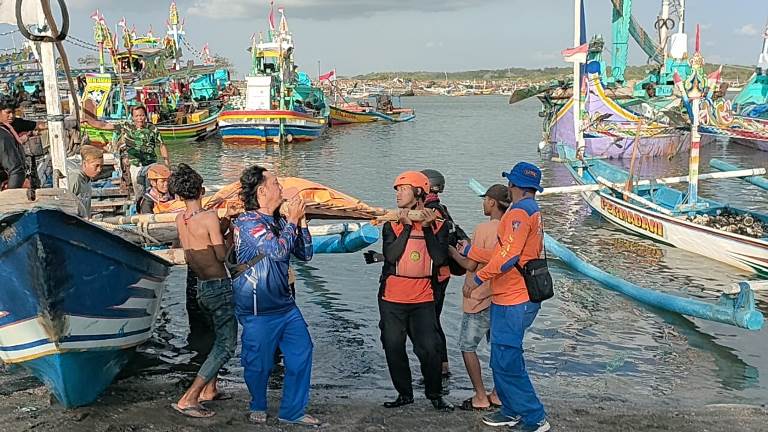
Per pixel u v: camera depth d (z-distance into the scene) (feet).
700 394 23.30
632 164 52.26
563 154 69.87
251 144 136.36
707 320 30.50
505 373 18.12
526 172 17.58
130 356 22.57
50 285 16.98
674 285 37.29
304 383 18.78
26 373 22.62
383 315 20.16
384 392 22.74
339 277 38.29
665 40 126.52
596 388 23.72
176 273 38.19
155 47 175.42
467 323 20.49
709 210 47.09
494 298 18.13
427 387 20.49
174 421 18.92
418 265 19.65
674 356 26.96
